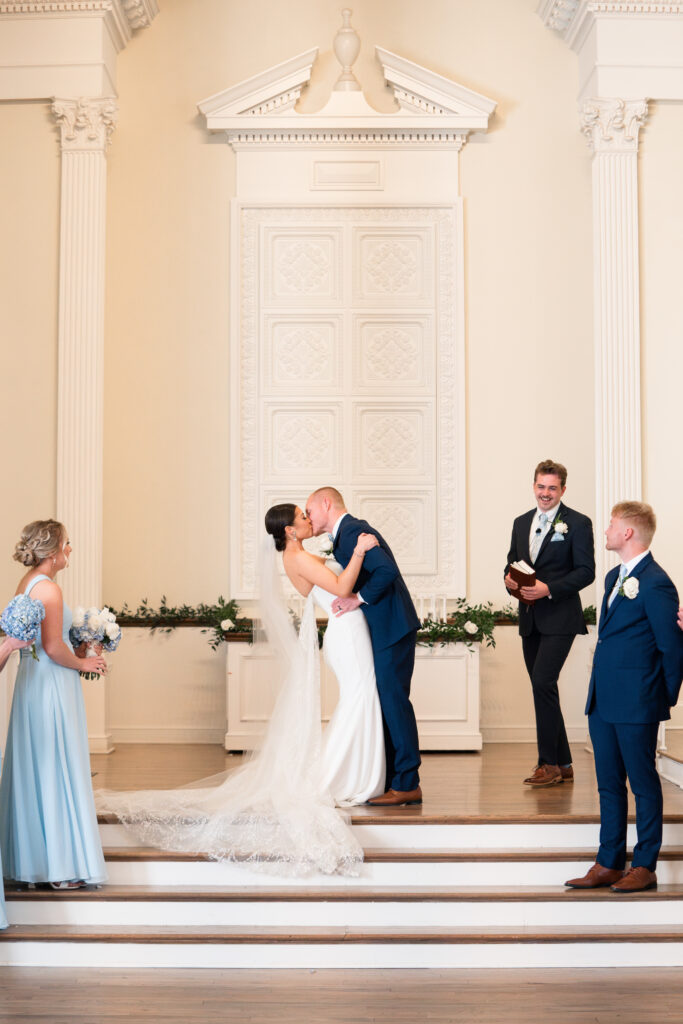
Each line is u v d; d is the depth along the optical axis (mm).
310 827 4461
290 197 7371
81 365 6793
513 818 4605
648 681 4203
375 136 7359
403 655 4910
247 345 7348
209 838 4500
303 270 7375
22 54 6855
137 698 7117
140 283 7355
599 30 6855
